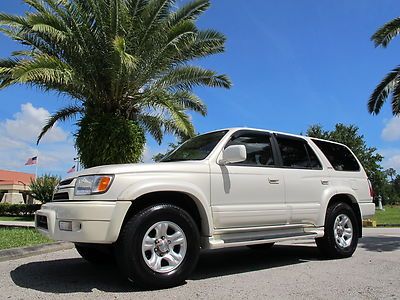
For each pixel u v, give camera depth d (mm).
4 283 5258
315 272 5977
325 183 7152
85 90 15125
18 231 12336
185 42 15219
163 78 16172
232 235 5805
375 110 20703
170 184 5172
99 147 15664
